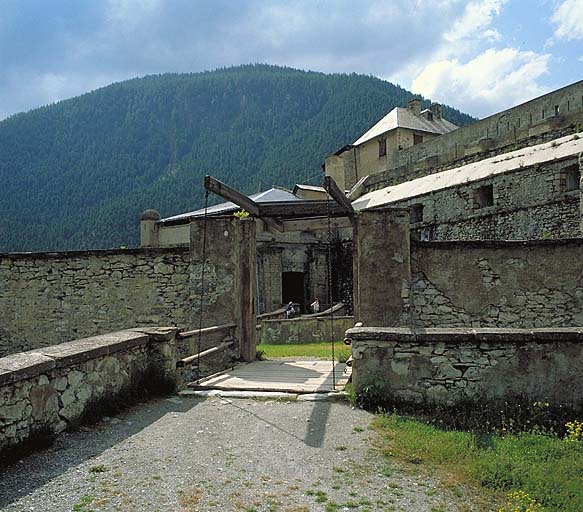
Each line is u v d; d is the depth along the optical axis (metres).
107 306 11.20
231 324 9.84
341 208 9.80
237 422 5.71
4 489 3.94
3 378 4.41
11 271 11.95
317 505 3.80
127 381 6.40
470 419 5.56
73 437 5.11
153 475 4.24
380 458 4.68
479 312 9.77
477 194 18.92
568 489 4.08
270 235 27.84
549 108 27.20
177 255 10.85
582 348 5.78
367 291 9.78
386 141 38.75
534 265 9.83
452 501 3.92
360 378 6.22
